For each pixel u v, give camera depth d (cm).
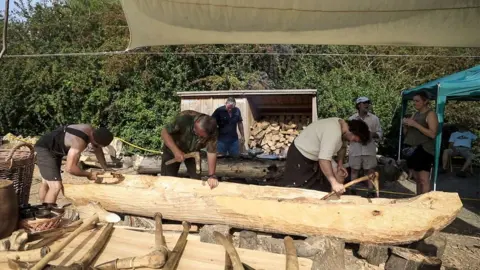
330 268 266
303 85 1034
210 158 377
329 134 338
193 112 414
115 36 1027
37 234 254
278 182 535
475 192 648
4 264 215
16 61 936
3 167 340
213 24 355
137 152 935
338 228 283
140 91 978
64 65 959
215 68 1073
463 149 784
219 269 223
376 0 300
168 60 995
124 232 272
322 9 318
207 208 325
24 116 953
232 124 686
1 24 1037
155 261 212
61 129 362
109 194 359
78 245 249
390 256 274
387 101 945
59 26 1065
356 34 364
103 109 966
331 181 329
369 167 575
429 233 265
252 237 298
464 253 367
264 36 381
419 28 341
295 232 299
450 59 1065
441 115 469
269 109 888
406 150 813
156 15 340
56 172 371
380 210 274
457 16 313
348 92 962
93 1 1205
